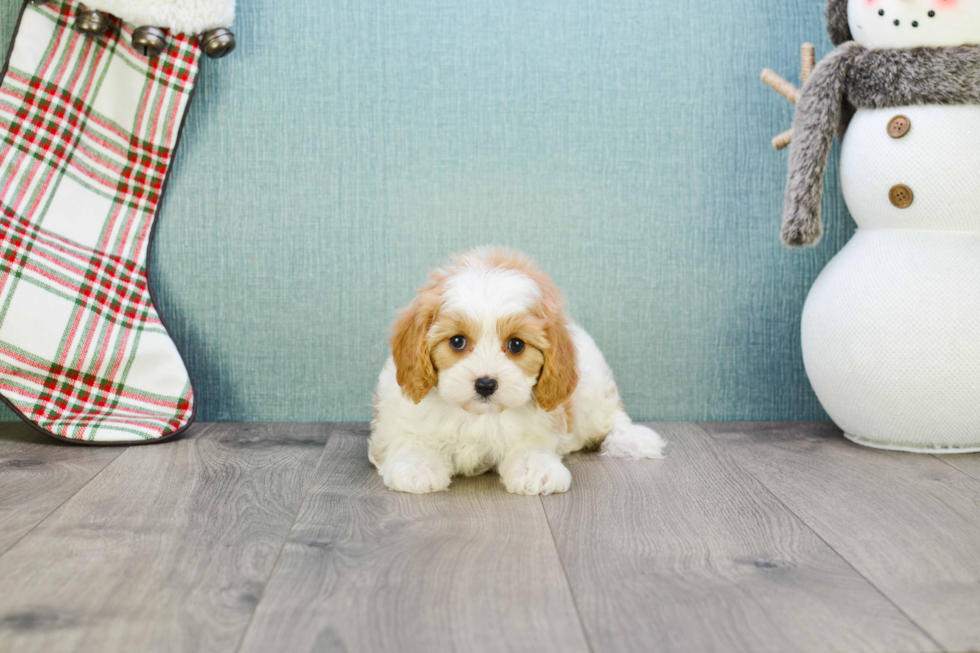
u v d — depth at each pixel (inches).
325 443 65.4
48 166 65.3
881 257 62.2
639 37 71.2
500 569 40.2
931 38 58.9
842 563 41.3
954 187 59.2
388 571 39.8
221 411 72.7
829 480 55.9
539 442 56.8
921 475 57.0
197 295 71.5
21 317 62.3
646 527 46.5
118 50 67.1
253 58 69.7
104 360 64.9
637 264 72.9
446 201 71.5
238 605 36.0
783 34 71.9
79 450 62.0
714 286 73.4
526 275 54.7
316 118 70.4
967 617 35.3
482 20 70.4
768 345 73.7
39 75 65.2
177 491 52.3
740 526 46.7
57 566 40.0
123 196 68.3
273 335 72.2
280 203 71.0
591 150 71.8
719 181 72.6
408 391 53.1
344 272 71.7
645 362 73.7
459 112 70.9
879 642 33.2
